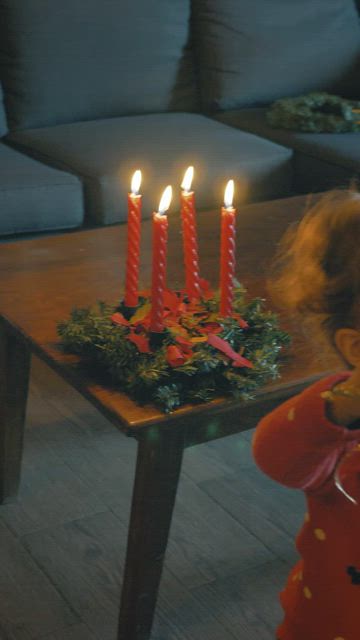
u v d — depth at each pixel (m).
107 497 1.90
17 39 3.17
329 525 0.89
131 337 1.33
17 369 1.74
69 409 2.22
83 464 2.01
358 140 3.15
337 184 3.01
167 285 1.83
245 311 1.45
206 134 3.18
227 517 1.84
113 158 2.92
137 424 1.27
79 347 1.44
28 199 2.72
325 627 0.90
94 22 3.27
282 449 0.86
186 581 1.66
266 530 1.81
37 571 1.67
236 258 1.96
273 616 1.59
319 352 0.90
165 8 3.42
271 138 3.27
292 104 3.32
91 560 1.71
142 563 1.42
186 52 3.53
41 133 3.14
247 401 1.34
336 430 0.82
